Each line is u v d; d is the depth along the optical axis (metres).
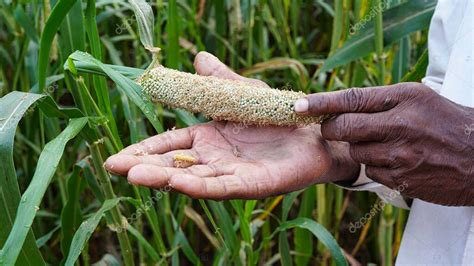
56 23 0.69
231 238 0.86
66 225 0.87
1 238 0.62
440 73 0.72
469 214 0.64
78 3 0.73
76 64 0.68
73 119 0.66
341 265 0.83
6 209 0.61
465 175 0.59
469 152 0.59
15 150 1.14
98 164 0.73
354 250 1.16
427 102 0.59
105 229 1.23
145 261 1.05
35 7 0.99
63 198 1.04
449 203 0.61
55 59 0.98
